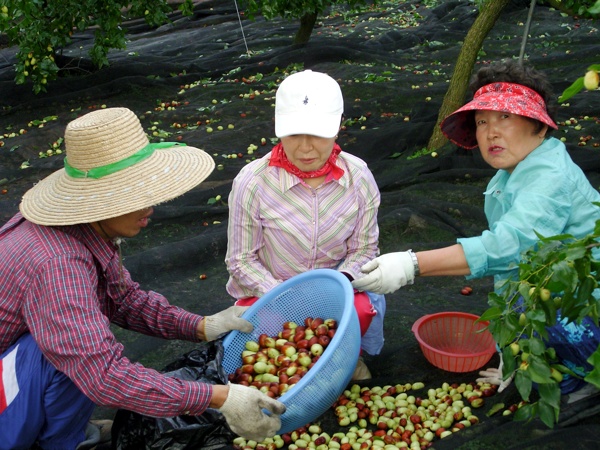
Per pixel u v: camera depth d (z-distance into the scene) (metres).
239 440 1.97
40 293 1.58
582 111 4.43
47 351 1.58
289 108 1.90
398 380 2.21
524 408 1.52
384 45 6.53
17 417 1.67
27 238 1.62
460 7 7.60
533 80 1.90
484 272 1.79
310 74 1.93
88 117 1.69
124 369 1.58
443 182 3.64
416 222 3.21
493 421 1.92
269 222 2.09
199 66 6.07
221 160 4.25
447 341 2.32
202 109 4.98
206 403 1.62
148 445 1.71
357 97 5.08
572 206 1.85
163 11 5.34
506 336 1.46
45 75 5.14
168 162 1.71
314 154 1.95
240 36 7.48
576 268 1.39
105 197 1.62
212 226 3.45
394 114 4.73
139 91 5.50
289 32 7.52
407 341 2.44
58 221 1.60
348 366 1.82
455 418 2.00
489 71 1.96
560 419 1.87
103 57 5.29
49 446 1.78
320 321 2.01
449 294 2.73
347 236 2.13
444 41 6.68
